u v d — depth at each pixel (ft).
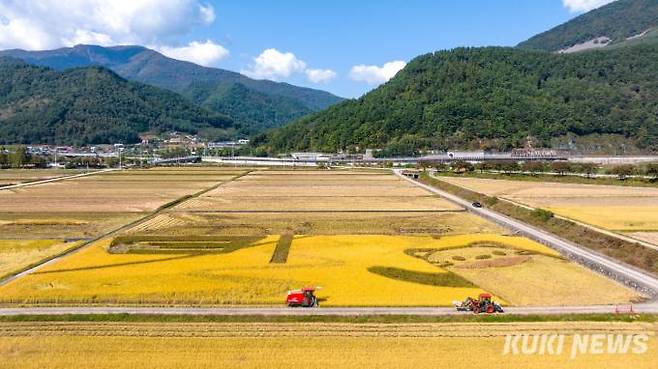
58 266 281.13
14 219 443.32
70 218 449.48
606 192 600.39
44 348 179.01
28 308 215.72
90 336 187.73
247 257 298.56
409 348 177.47
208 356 172.35
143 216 459.73
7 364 168.25
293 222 428.15
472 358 170.30
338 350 176.14
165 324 198.08
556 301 225.97
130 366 166.40
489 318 202.39
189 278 253.65
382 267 275.59
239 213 475.72
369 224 419.54
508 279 259.60
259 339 184.65
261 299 224.94
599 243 330.54
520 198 547.49
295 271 267.18
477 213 476.54
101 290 234.99
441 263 291.38
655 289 240.12
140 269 272.31
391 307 215.92
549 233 376.89
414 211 488.44
